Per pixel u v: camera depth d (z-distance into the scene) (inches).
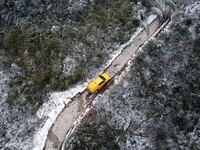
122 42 1459.2
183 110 1277.1
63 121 1225.4
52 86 1343.5
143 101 1277.1
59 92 1323.8
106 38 1475.1
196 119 1266.0
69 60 1403.8
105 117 1221.7
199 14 1513.3
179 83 1328.7
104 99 1257.4
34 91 1357.0
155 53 1391.5
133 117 1242.0
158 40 1427.2
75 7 1555.1
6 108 1338.6
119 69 1362.0
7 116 1315.2
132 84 1302.9
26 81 1393.9
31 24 1519.4
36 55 1440.7
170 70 1354.6
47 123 1233.4
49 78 1376.7
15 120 1301.7
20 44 1487.5
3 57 1485.0
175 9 1556.3
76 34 1482.5
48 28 1509.6
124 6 1578.5
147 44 1419.8
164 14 1546.5
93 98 1278.3
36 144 1194.6
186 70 1358.3
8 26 1546.5
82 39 1471.5
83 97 1288.1
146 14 1555.1
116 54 1417.3
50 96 1320.1
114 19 1537.9
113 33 1491.1
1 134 1277.1
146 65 1354.6
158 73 1343.5
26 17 1536.7
